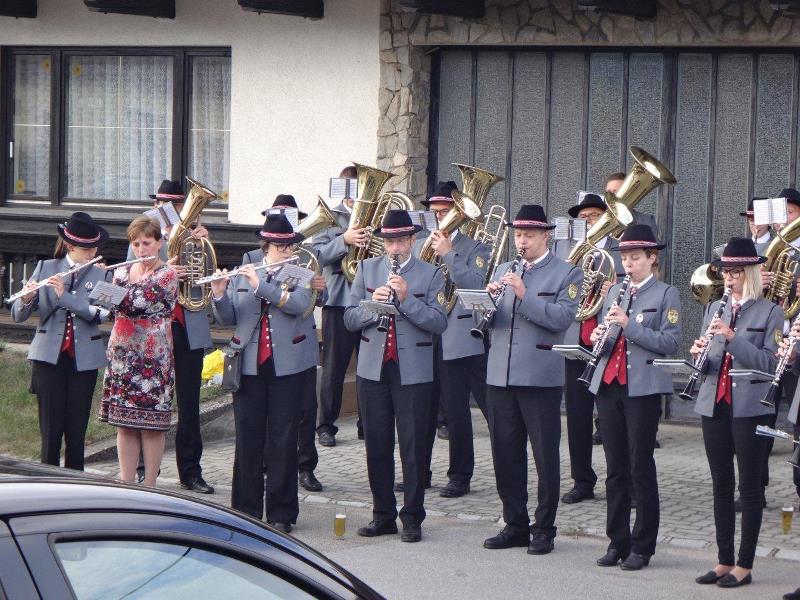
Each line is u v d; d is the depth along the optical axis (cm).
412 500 829
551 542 810
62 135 1477
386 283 829
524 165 1288
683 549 823
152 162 1450
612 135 1258
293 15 1305
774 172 1212
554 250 1015
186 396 952
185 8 1382
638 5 1164
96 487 328
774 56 1204
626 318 759
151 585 310
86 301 865
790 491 978
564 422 1234
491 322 819
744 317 753
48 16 1445
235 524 340
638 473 769
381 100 1295
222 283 821
